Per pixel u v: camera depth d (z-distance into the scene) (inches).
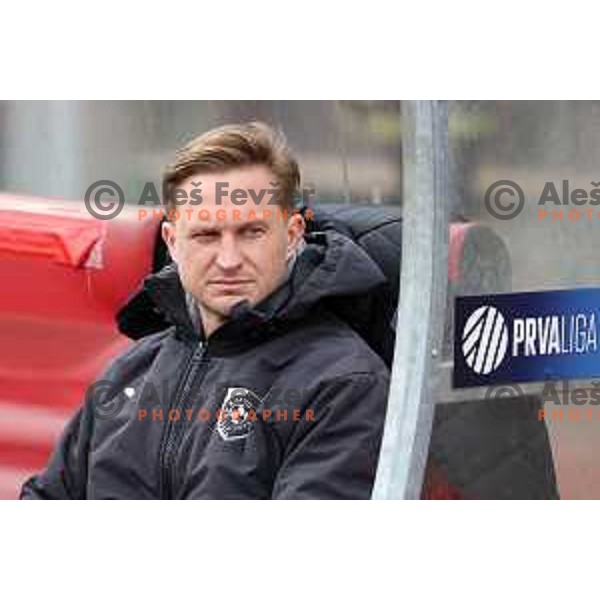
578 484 379.6
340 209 398.3
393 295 383.2
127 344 437.4
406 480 342.3
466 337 354.9
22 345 446.0
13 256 439.2
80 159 480.7
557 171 364.5
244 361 378.3
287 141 442.0
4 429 447.2
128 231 432.5
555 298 368.2
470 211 355.3
